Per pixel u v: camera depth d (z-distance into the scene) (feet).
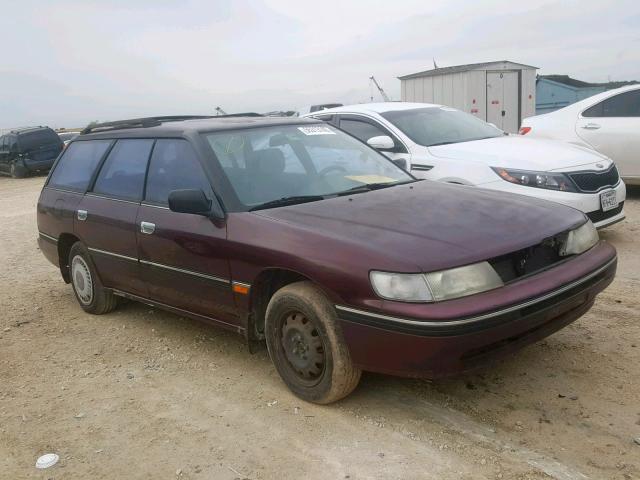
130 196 16.01
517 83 57.82
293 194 13.88
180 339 16.31
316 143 15.94
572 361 13.42
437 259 10.52
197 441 11.28
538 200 13.85
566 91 66.28
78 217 17.60
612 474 9.63
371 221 12.02
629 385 12.27
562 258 12.16
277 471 10.21
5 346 16.70
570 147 23.70
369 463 10.25
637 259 20.75
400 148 24.45
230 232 12.89
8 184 71.72
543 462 10.00
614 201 21.77
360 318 10.80
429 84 60.23
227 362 14.66
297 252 11.59
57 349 16.25
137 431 11.77
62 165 19.67
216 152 14.26
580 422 11.14
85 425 12.12
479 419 11.43
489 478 9.66
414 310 10.18
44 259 27.45
